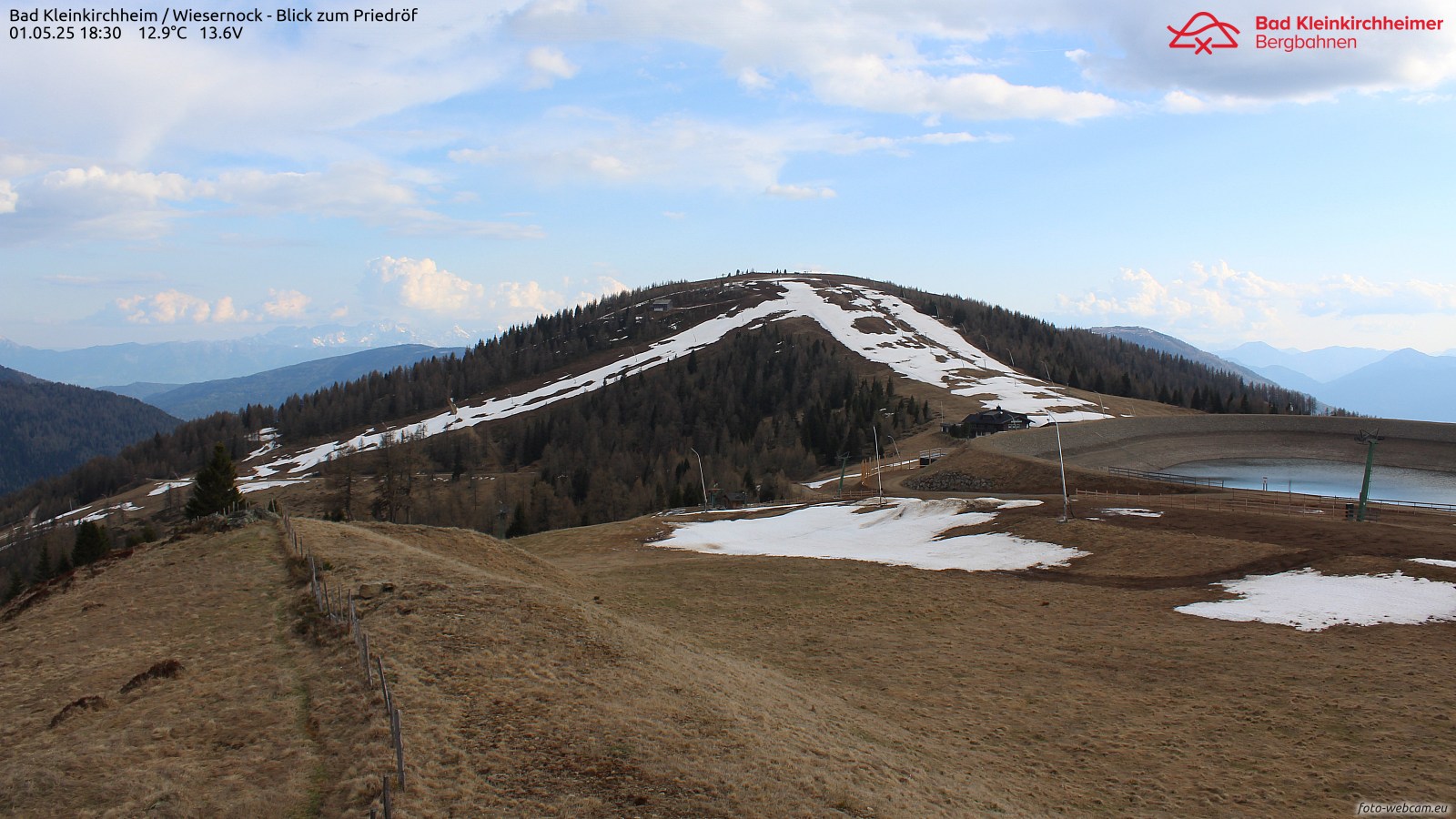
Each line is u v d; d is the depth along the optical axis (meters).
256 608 33.91
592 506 139.25
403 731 21.03
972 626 44.97
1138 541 58.50
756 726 24.39
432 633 28.94
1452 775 25.52
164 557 42.75
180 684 26.06
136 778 19.25
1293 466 141.88
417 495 141.50
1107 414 180.38
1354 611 40.97
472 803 17.84
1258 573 49.19
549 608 32.75
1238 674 35.00
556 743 20.91
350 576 36.75
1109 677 36.06
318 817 17.52
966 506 78.69
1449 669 33.28
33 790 18.80
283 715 23.00
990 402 187.50
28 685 27.55
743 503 117.94
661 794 18.70
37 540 153.50
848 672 37.44
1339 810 24.00
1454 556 46.03
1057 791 25.03
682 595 53.38
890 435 165.50
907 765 24.50
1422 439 149.50
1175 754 28.03
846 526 80.69
